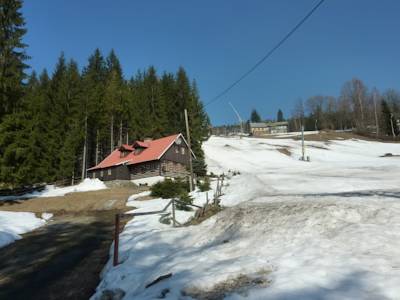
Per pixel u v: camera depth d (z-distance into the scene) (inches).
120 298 328.8
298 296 222.4
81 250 574.9
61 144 1946.4
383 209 409.4
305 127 5467.5
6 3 1250.6
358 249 299.9
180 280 289.6
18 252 587.5
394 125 3966.5
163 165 1803.6
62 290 397.1
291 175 1253.7
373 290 217.9
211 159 2410.2
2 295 395.2
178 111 2691.9
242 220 480.4
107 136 2353.6
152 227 616.7
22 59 1289.4
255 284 254.8
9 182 1230.3
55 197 1342.3
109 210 1032.8
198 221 608.1
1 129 1163.9
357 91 4724.4
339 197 540.7
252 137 3875.5
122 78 2945.4
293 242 354.0
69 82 2148.1
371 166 1497.3
